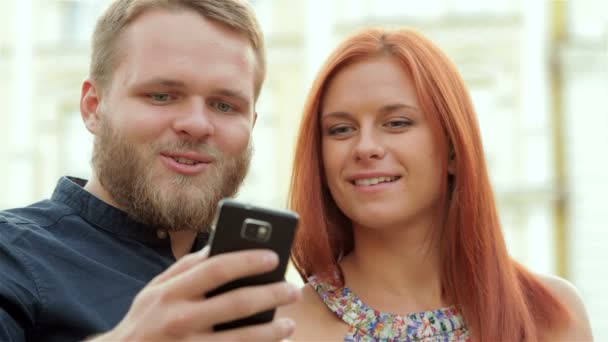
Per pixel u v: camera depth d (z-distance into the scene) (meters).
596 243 9.87
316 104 1.98
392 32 1.99
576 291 2.15
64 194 2.02
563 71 10.13
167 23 1.96
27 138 10.98
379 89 1.89
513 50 10.23
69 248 1.89
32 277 1.81
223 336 1.26
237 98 2.00
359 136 1.91
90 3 11.10
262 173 10.52
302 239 2.04
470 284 1.98
